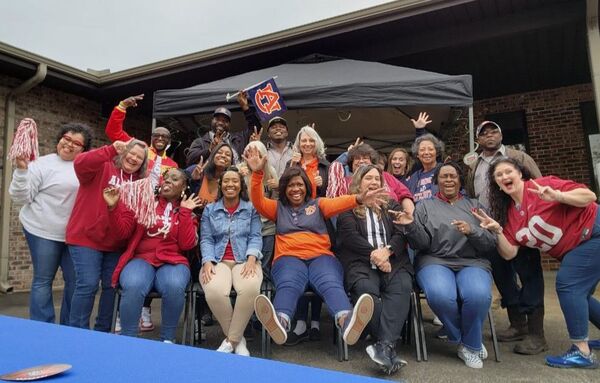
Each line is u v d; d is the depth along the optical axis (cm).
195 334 345
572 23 552
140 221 291
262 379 119
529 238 285
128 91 768
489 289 281
